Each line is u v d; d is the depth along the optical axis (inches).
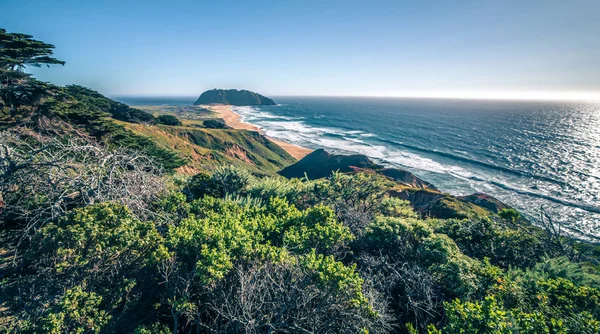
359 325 233.3
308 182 713.6
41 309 207.8
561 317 232.8
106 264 254.7
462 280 300.4
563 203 1907.0
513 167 2741.1
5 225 356.8
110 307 227.0
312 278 247.9
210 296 263.3
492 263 472.1
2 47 1088.8
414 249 377.4
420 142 3998.5
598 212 1758.1
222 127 4244.6
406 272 312.3
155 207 413.4
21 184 336.5
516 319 205.8
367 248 399.2
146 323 263.7
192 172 1758.1
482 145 3747.5
